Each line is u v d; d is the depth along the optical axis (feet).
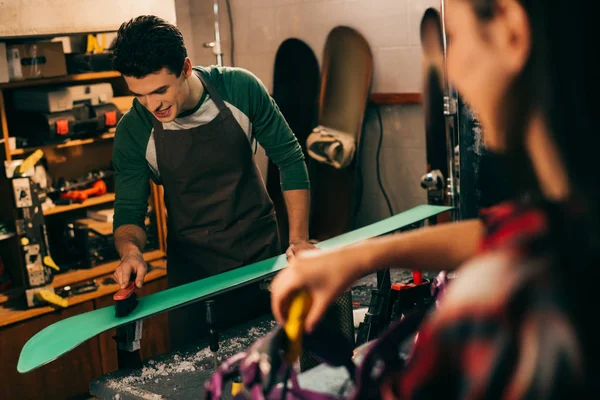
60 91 12.05
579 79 1.26
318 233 13.75
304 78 14.21
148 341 12.66
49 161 13.08
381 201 13.87
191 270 8.29
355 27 13.37
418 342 1.41
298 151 7.54
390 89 13.19
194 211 7.95
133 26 6.11
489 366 1.24
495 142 1.41
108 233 12.98
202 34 16.01
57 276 12.43
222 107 7.40
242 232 8.00
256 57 15.29
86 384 11.97
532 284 1.26
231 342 6.06
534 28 1.28
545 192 1.34
